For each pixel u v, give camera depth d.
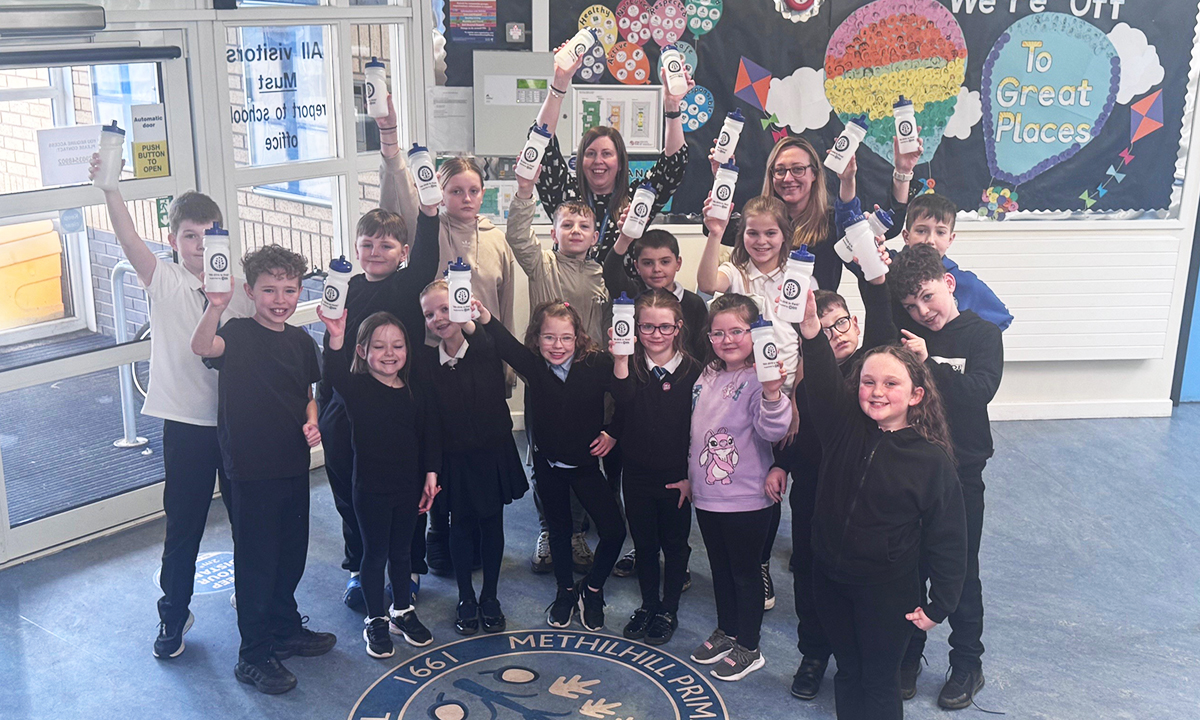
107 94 3.79
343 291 2.97
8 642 3.28
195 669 3.17
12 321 3.76
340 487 3.42
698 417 3.11
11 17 2.68
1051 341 5.40
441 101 4.84
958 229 5.23
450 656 3.25
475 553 3.82
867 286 2.81
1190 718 2.98
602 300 3.66
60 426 4.65
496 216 5.02
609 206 3.73
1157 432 5.33
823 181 3.48
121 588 3.65
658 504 3.29
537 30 4.81
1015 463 4.90
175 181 4.02
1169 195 5.33
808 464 2.95
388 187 3.55
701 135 4.99
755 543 3.09
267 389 3.01
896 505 2.45
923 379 2.50
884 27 4.96
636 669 3.19
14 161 3.62
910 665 3.06
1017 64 5.07
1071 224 5.26
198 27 3.95
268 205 4.34
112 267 3.99
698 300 3.54
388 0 4.63
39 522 3.84
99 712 2.94
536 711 2.96
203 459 3.14
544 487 3.38
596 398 3.28
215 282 2.81
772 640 3.38
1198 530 4.22
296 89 4.36
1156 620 3.53
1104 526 4.25
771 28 4.91
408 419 3.15
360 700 3.02
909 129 3.54
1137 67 5.13
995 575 3.83
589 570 3.77
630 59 4.88
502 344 3.27
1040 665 3.25
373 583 3.21
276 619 3.22
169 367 3.12
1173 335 5.49
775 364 2.74
